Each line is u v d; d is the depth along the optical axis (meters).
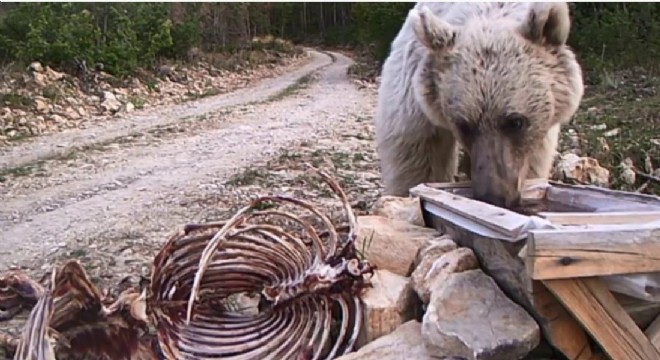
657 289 1.25
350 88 9.80
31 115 6.30
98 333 1.46
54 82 7.47
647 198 1.55
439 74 1.89
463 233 1.53
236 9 16.20
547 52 1.87
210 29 14.22
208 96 8.92
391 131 2.22
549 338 1.27
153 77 9.38
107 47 8.84
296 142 5.06
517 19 1.94
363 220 1.79
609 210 1.63
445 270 1.41
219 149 4.89
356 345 1.49
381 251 1.64
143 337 1.49
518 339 1.25
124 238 2.69
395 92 2.20
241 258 1.73
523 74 1.80
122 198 3.46
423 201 1.75
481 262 1.44
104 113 7.02
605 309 1.22
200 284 1.70
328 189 3.36
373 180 3.57
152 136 5.59
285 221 2.53
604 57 7.34
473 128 1.84
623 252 1.20
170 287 1.65
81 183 3.86
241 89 9.96
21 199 3.50
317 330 1.49
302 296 1.54
